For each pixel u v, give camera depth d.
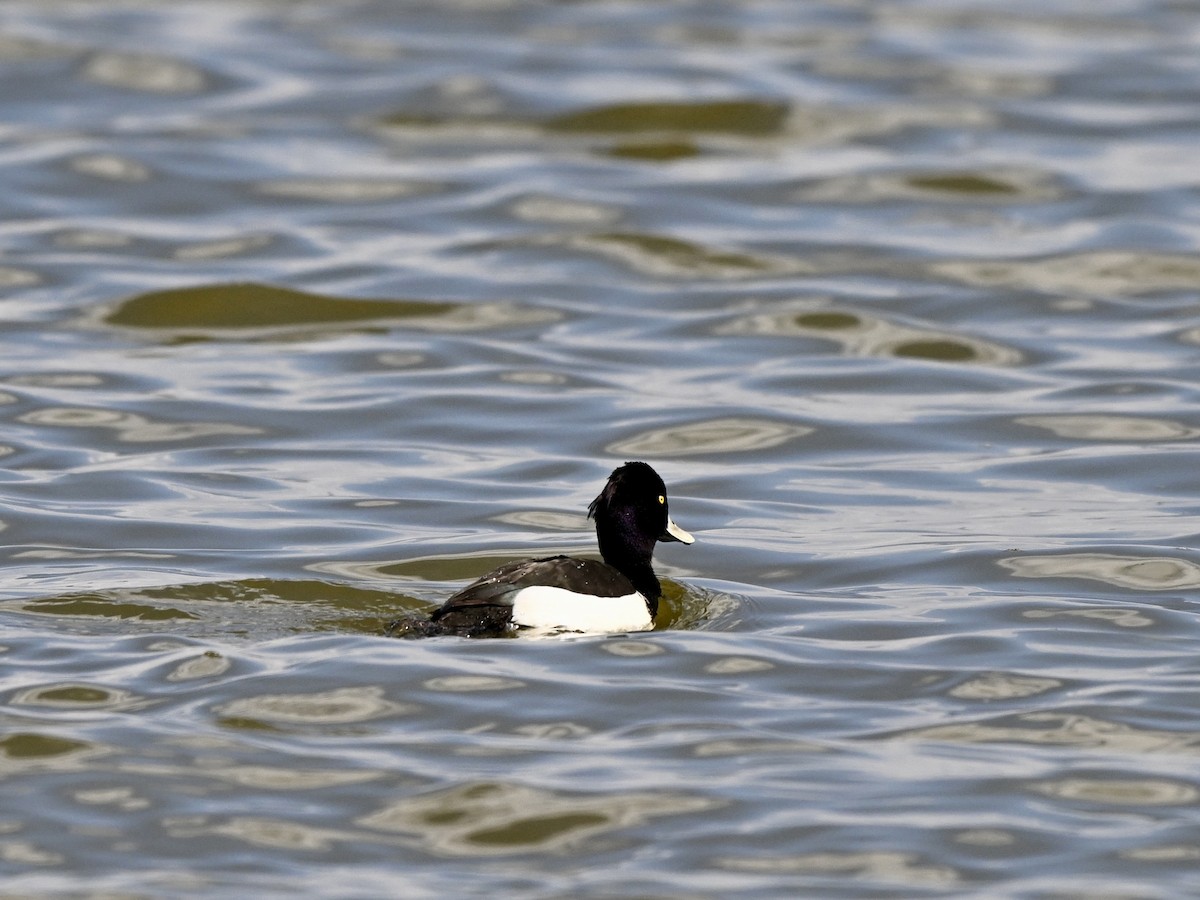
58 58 30.97
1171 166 27.45
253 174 26.83
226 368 20.45
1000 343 21.50
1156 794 10.26
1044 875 9.34
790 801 10.10
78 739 10.70
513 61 31.58
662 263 24.17
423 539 15.13
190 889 9.16
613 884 9.23
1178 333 21.78
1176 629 13.03
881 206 26.27
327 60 31.59
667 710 11.31
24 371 20.06
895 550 15.01
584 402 19.44
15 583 13.71
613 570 12.98
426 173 27.11
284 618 12.92
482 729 10.98
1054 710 11.45
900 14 35.22
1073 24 34.78
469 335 21.69
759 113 29.45
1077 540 15.19
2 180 26.19
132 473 17.00
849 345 21.52
